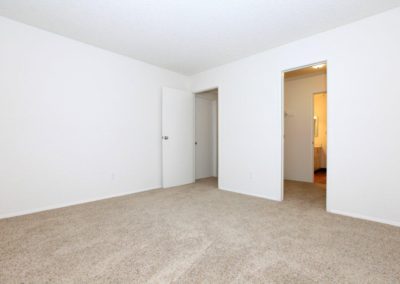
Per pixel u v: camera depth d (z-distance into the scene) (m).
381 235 1.96
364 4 2.12
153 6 2.16
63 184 2.85
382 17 2.26
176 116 4.23
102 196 3.23
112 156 3.36
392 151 2.22
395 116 2.20
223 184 3.87
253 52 3.33
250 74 3.47
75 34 2.78
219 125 3.94
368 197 2.36
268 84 3.23
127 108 3.56
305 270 1.43
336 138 2.57
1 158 2.40
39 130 2.65
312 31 2.66
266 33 2.72
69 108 2.90
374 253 1.64
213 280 1.33
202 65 3.95
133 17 2.37
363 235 1.96
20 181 2.52
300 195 3.44
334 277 1.35
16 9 2.23
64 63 2.85
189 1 2.07
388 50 2.23
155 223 2.26
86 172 3.07
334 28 2.58
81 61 3.01
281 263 1.51
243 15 2.31
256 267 1.46
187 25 2.53
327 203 2.64
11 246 1.75
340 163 2.54
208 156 5.30
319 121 6.17
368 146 2.36
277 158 3.15
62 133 2.84
